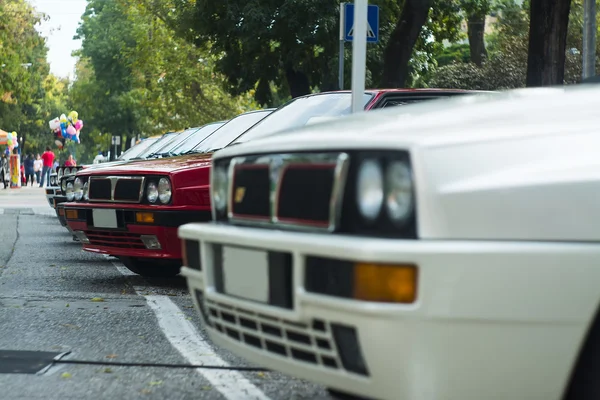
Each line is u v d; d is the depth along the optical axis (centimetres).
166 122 7581
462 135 417
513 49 5384
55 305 1016
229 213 517
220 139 1386
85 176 1198
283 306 448
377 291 397
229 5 3966
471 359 397
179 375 684
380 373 407
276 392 633
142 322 912
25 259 1568
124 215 1138
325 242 417
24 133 11800
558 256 399
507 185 404
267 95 4434
